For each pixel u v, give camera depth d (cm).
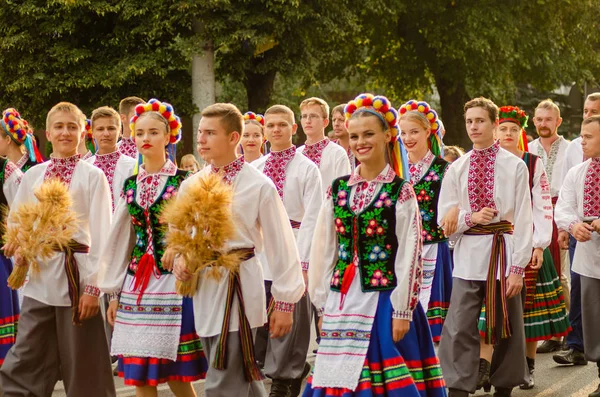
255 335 851
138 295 639
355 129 569
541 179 813
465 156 788
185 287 597
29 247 655
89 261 667
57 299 666
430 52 2916
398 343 564
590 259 817
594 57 3122
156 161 655
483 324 764
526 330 892
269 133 858
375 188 570
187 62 2195
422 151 902
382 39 2923
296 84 3491
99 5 2072
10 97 2177
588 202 836
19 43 2108
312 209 749
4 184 777
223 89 3259
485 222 762
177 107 2244
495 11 2691
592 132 830
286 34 2269
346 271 571
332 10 2292
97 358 673
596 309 816
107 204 681
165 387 844
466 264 769
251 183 609
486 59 2742
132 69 2109
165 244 636
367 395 548
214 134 612
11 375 668
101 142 881
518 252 755
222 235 588
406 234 559
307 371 847
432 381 576
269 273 819
